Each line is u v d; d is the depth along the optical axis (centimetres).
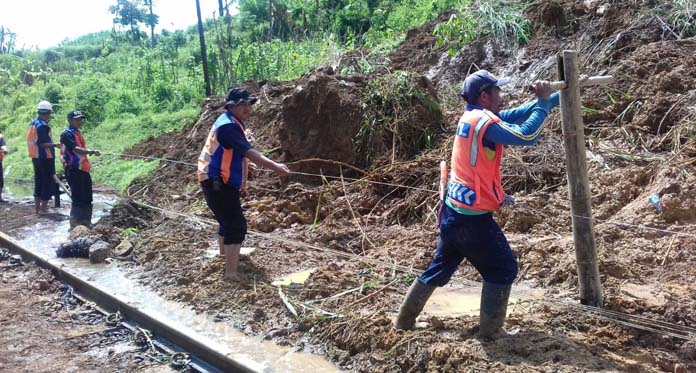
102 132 1812
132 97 2098
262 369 471
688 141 729
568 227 679
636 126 804
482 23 1159
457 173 430
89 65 3194
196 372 507
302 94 928
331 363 480
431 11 1762
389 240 721
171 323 565
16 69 3284
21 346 566
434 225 735
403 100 892
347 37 2019
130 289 668
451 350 436
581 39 1023
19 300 693
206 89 1803
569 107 458
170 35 3606
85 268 746
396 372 445
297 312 554
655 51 898
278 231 795
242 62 1958
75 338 584
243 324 559
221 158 623
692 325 468
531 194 752
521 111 446
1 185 1262
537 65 1026
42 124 1079
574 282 559
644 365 414
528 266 606
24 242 900
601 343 446
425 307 544
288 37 2345
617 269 560
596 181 727
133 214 916
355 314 523
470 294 576
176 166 1170
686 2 958
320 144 920
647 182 699
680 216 625
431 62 1184
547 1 1107
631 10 1009
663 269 567
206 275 664
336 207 824
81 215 962
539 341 441
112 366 524
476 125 420
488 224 429
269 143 1049
